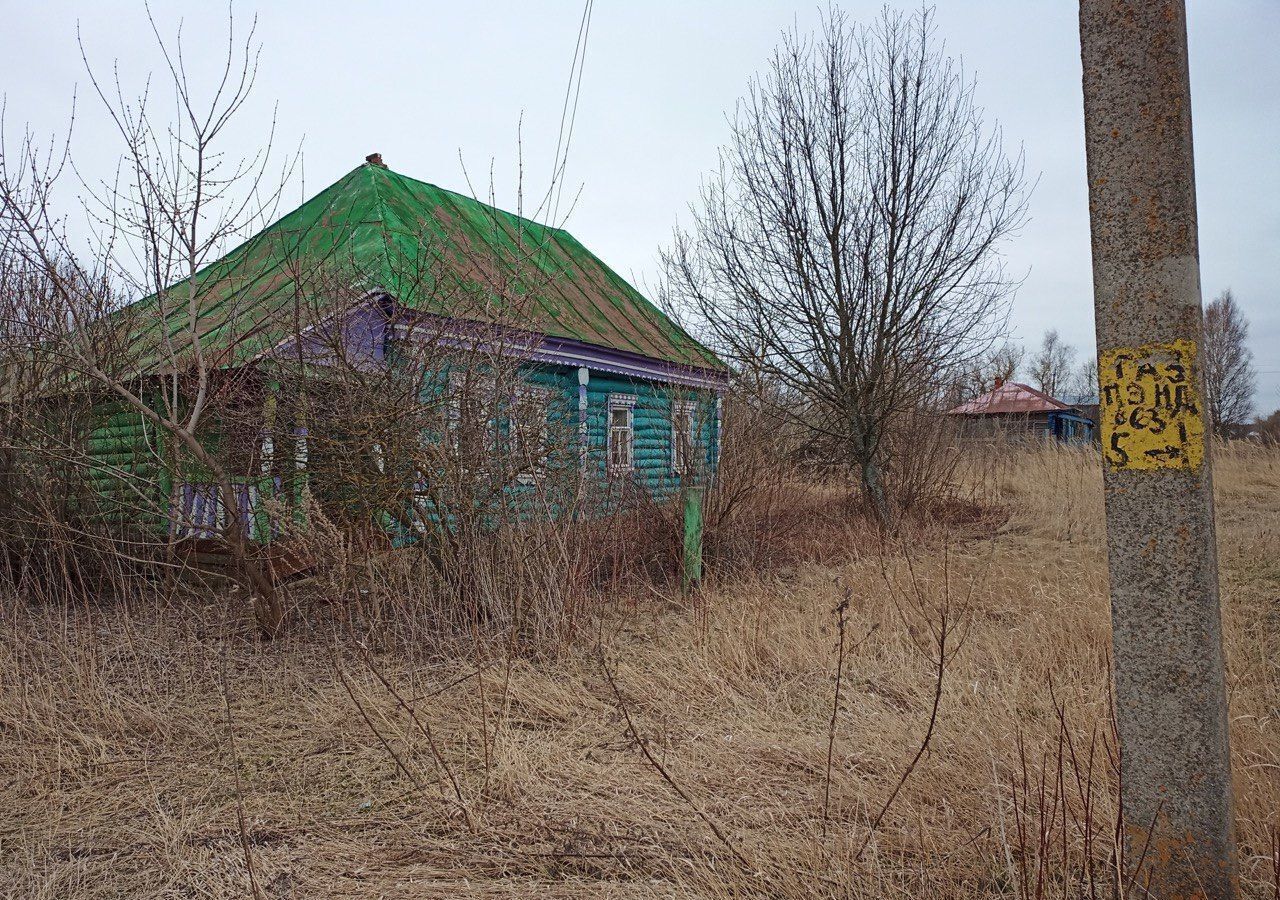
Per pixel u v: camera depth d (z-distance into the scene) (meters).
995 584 7.06
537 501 6.50
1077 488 13.59
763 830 3.30
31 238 5.85
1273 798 3.03
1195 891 2.12
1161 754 2.16
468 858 3.25
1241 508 12.96
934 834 3.11
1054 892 2.71
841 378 11.70
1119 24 2.17
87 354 6.08
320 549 5.89
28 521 6.73
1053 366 74.00
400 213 12.31
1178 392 2.11
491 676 5.32
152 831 3.56
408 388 6.17
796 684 5.06
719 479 9.10
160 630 6.44
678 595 7.25
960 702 4.37
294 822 3.60
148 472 8.13
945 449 13.70
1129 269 2.16
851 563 8.68
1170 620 2.14
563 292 14.57
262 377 6.62
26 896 3.06
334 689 5.21
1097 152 2.21
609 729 4.52
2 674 5.37
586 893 2.97
